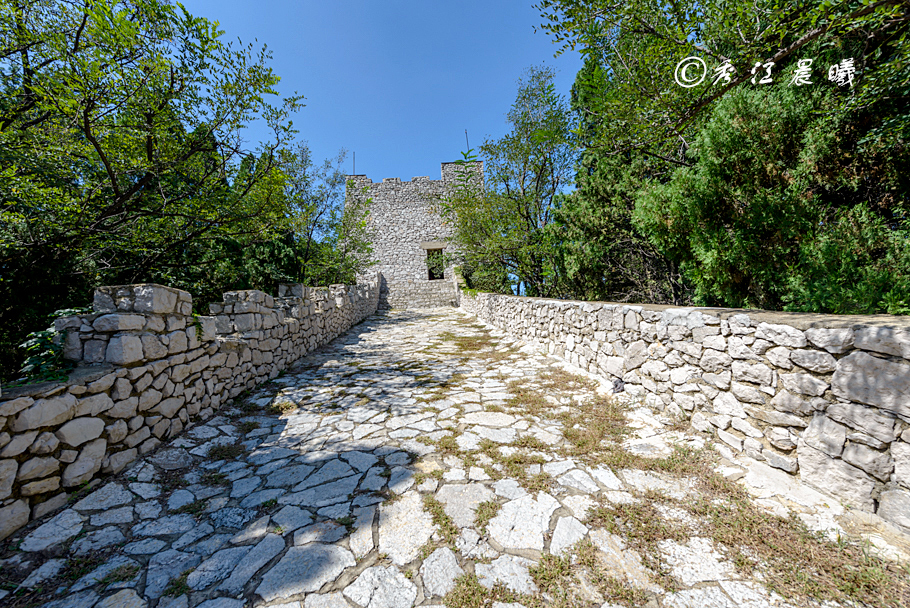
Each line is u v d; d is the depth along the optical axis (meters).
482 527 2.00
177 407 3.33
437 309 16.86
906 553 1.65
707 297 4.56
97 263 6.05
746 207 3.65
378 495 2.36
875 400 1.86
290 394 4.63
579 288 9.23
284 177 7.13
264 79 5.80
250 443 3.28
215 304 4.80
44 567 1.77
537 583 1.62
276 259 12.36
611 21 4.23
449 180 22.16
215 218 6.27
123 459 2.68
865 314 2.65
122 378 2.70
